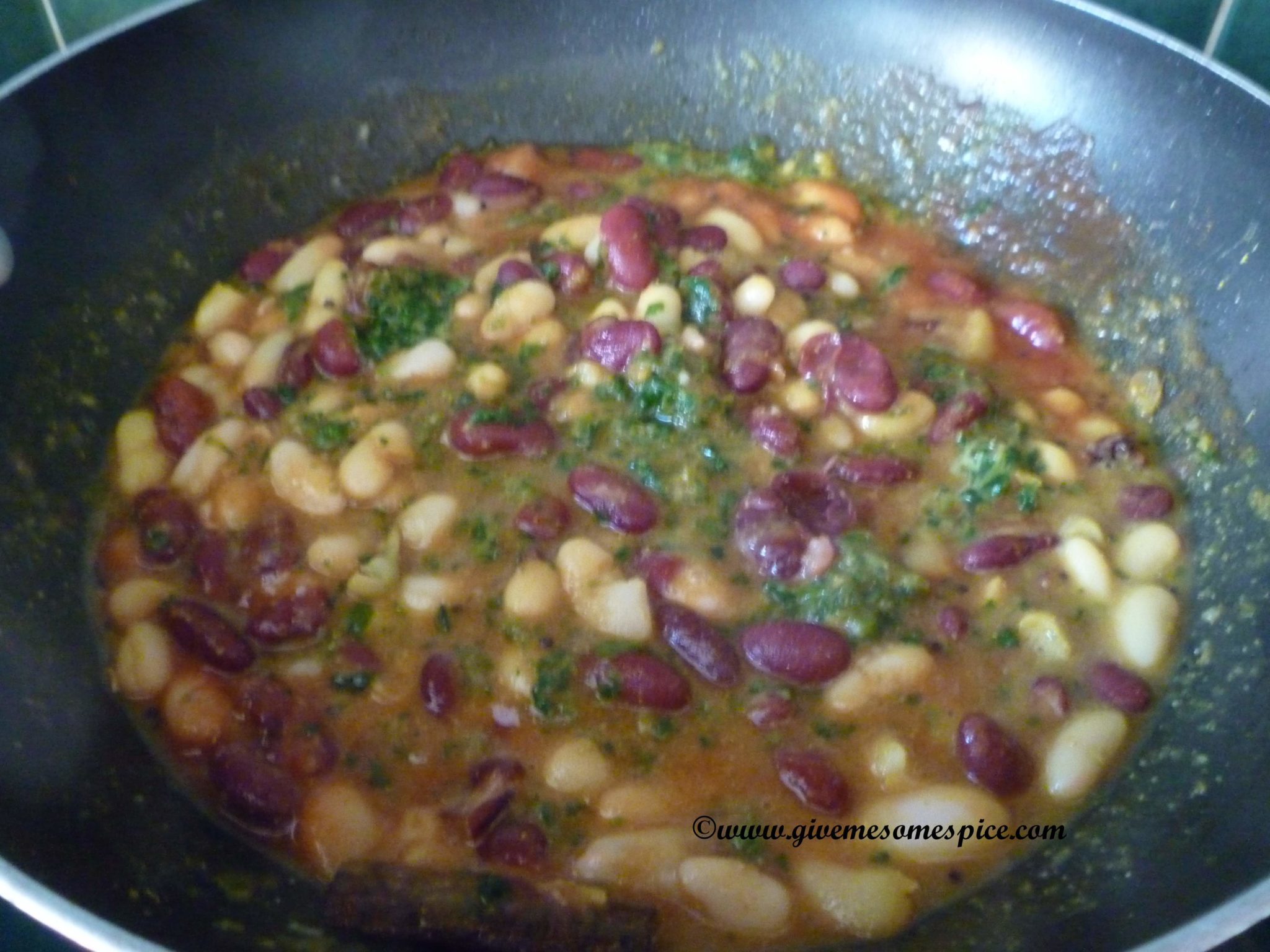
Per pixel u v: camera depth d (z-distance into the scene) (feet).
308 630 0.72
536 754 0.69
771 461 0.80
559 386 0.83
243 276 0.92
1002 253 0.95
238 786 0.66
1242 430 0.79
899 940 0.63
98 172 0.83
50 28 0.93
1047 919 0.61
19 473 0.76
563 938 0.61
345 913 0.61
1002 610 0.74
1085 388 0.88
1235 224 0.81
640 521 0.76
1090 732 0.69
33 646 0.70
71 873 0.58
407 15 0.93
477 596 0.74
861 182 1.00
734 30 0.97
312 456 0.79
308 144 0.94
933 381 0.86
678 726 0.70
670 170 1.01
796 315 0.89
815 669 0.70
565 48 0.98
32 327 0.78
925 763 0.69
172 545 0.77
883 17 0.93
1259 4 0.88
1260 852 0.58
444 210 0.97
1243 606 0.73
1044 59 0.89
